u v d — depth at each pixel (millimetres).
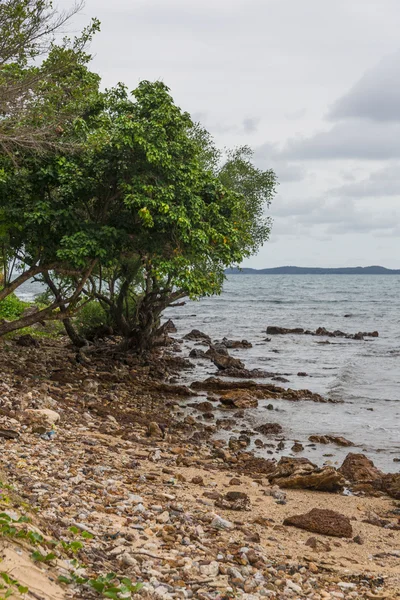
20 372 21531
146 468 12883
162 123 20375
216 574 7426
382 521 11359
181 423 19188
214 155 31062
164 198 19562
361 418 21938
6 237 20906
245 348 44031
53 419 15133
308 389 27141
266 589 7301
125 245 21125
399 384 29250
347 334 53625
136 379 25938
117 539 7840
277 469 13953
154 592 6375
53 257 21344
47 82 18641
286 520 10492
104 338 34750
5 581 5215
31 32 16797
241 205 24031
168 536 8359
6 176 19500
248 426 20219
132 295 33594
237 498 11562
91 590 5949
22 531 6398
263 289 168875
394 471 15750
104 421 17406
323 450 17562
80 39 19641
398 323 68562
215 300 113938
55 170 19719
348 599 7441
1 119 17609
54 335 37969
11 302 39219
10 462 10141
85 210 21703
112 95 21781
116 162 19625
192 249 20906
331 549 9484
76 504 8805
